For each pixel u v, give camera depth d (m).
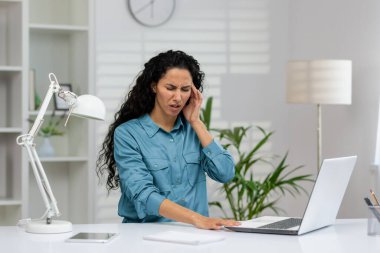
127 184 2.90
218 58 5.65
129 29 5.34
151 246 2.34
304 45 5.58
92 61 4.81
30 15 5.09
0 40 4.95
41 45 5.09
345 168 2.74
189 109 3.10
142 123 3.05
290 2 5.80
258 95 5.77
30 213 5.10
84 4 4.88
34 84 4.79
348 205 4.93
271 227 2.66
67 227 2.64
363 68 4.76
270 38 5.80
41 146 4.84
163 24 5.46
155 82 3.03
